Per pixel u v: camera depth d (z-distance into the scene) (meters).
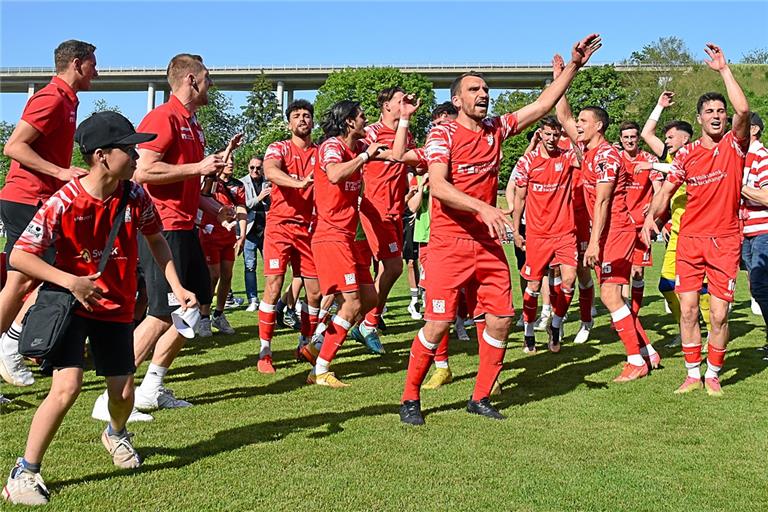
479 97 5.48
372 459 4.51
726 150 6.36
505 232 4.92
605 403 6.00
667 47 61.34
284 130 69.00
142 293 6.89
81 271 3.98
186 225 5.88
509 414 5.66
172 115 5.78
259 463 4.41
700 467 4.44
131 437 4.89
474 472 4.30
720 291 6.31
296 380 6.80
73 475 4.16
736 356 8.00
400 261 8.21
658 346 8.75
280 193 7.38
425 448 4.75
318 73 86.50
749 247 7.90
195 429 5.13
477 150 5.53
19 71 79.25
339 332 6.59
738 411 5.75
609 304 7.04
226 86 88.75
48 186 6.40
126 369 4.18
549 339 8.46
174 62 6.02
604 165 6.91
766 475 4.31
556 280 8.46
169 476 4.17
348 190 6.67
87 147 3.85
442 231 5.51
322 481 4.12
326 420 5.41
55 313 3.72
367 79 72.88
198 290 6.00
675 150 8.73
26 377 6.29
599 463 4.50
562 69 5.97
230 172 9.95
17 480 3.75
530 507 3.80
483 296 5.60
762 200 7.33
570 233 8.09
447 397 6.20
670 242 8.66
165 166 5.46
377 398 6.12
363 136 7.03
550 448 4.79
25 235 3.75
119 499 3.82
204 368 7.30
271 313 7.22
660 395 6.29
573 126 7.99
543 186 8.02
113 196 3.99
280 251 7.29
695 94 57.66
